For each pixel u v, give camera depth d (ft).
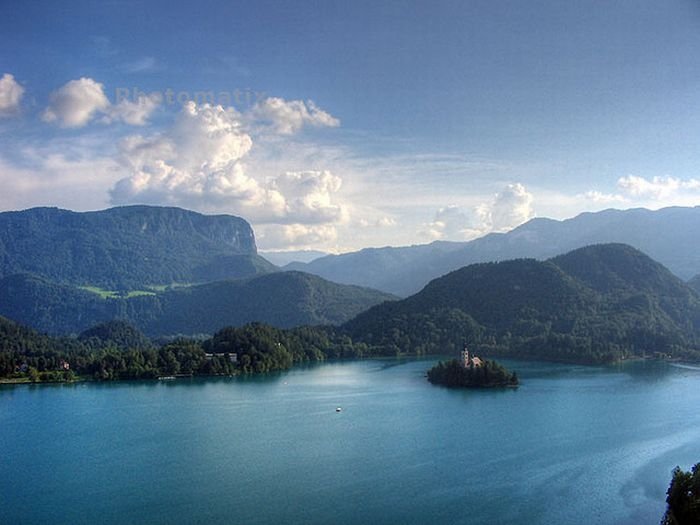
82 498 590.14
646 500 561.02
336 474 641.40
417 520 525.34
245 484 616.80
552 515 531.91
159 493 597.11
